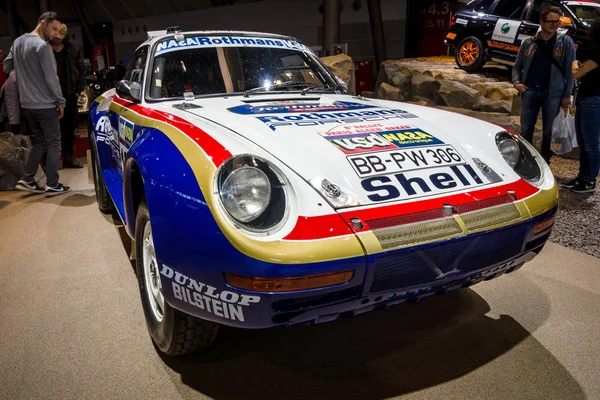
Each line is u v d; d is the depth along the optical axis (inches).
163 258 64.7
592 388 71.2
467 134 88.1
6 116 239.9
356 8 557.6
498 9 311.6
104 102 141.7
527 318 91.4
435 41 520.1
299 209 61.4
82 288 104.1
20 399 68.9
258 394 70.1
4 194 186.5
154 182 66.5
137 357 79.0
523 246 75.7
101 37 951.6
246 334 86.2
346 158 71.5
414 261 63.4
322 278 58.0
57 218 154.4
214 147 66.1
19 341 83.8
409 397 69.4
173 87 107.6
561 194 177.2
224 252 57.8
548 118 183.5
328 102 103.3
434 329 87.8
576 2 280.2
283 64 120.0
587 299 99.0
